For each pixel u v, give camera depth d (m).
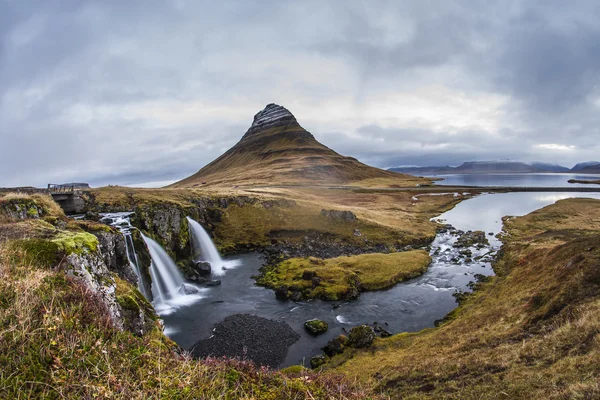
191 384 6.41
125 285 14.95
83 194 61.81
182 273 49.16
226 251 64.00
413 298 39.16
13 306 6.68
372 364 23.33
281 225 72.94
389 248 63.78
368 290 42.12
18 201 25.00
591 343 14.71
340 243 66.69
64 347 6.11
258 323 33.34
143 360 6.93
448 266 51.12
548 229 68.00
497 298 32.19
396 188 169.00
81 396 5.33
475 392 14.30
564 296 21.75
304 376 8.30
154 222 51.34
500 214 99.19
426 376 17.97
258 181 176.88
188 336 30.88
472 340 21.88
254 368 8.14
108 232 24.61
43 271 9.09
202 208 72.62
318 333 31.00
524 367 15.34
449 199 132.62
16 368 5.41
